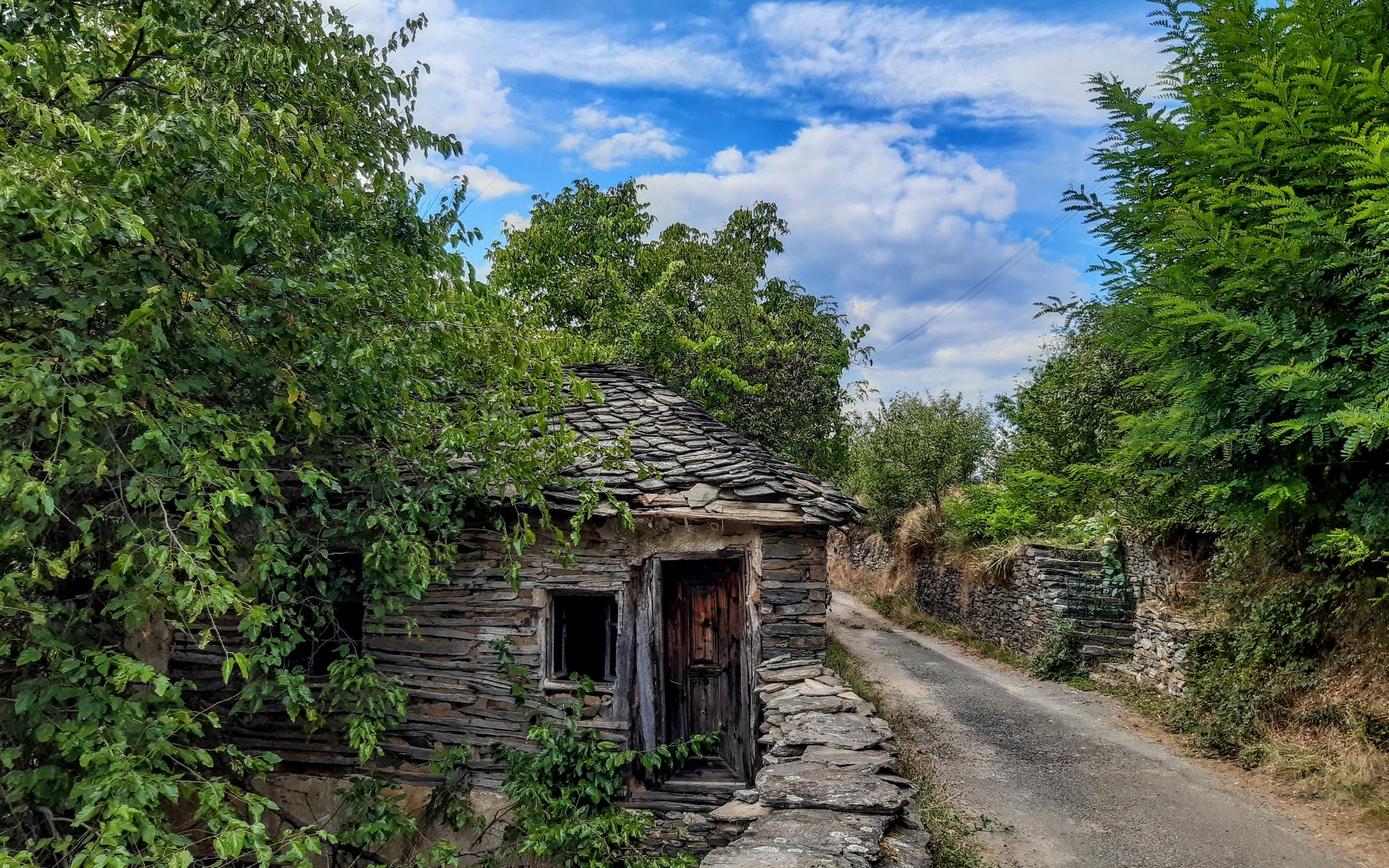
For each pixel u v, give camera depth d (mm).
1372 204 4441
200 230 4117
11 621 3893
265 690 4770
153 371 3727
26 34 3881
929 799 6176
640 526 7094
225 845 3084
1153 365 7168
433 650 7164
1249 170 5859
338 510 5957
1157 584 10438
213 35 4527
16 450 3496
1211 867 4992
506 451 5711
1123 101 6438
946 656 12961
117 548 4285
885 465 20203
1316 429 4832
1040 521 14586
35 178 2986
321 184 4391
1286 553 7676
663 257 18281
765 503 6934
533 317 5355
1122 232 6695
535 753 6742
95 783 3137
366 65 5922
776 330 17109
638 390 9164
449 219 6402
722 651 7277
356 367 4438
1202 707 7852
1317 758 6191
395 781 6812
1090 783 6535
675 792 6895
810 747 5156
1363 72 4984
